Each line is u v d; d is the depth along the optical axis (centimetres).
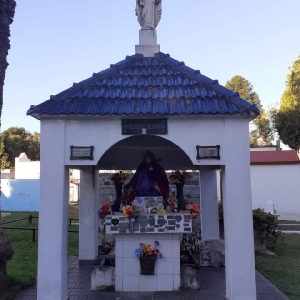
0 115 761
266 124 4000
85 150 632
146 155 809
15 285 743
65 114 621
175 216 725
